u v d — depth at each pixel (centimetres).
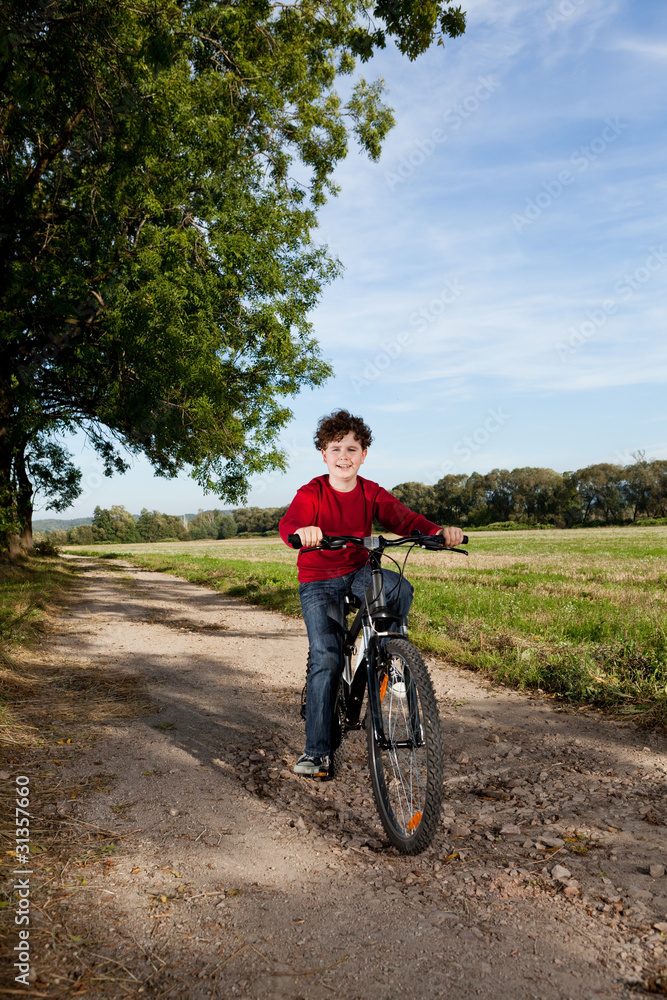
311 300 1591
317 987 179
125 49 1130
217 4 1284
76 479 2325
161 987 178
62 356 1452
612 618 812
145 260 1170
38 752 388
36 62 1131
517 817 302
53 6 1046
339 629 323
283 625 1029
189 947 198
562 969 187
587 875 243
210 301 1221
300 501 324
